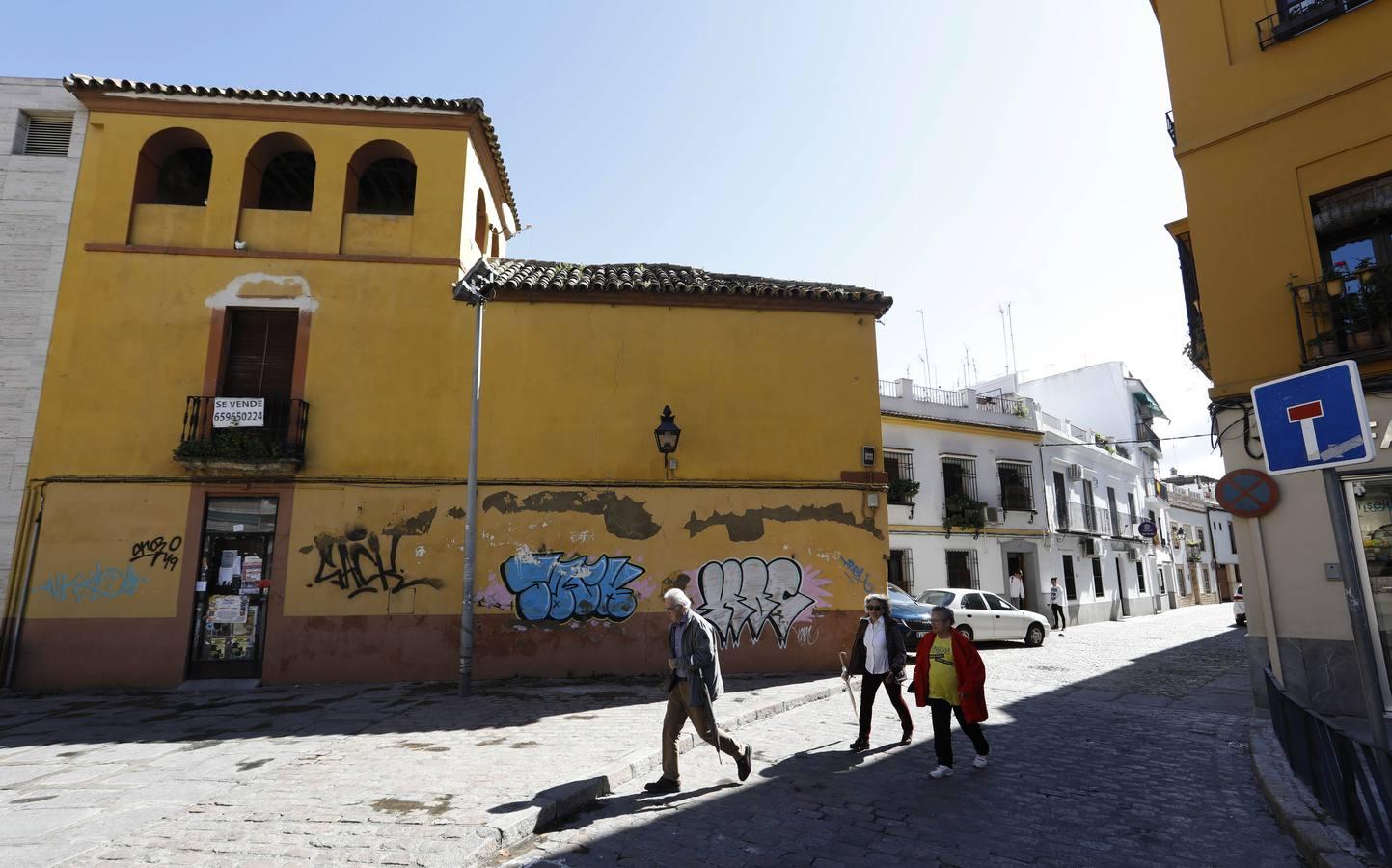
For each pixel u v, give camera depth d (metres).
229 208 12.20
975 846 4.52
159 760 6.51
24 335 11.57
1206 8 9.34
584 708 8.93
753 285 12.95
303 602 11.05
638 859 4.39
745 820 5.06
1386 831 3.62
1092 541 28.97
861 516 12.37
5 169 12.10
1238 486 8.28
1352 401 3.35
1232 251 8.77
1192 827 4.81
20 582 10.75
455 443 11.81
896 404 23.25
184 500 11.17
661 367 12.47
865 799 5.50
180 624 10.79
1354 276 7.77
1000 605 17.48
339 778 5.82
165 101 12.27
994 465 24.92
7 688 10.42
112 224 11.95
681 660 5.84
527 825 4.80
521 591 11.39
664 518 11.90
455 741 7.20
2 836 4.54
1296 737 5.46
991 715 8.77
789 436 12.50
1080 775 6.07
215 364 11.62
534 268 13.60
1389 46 7.95
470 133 13.07
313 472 11.45
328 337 11.93
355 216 12.48
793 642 11.78
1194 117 9.27
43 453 11.18
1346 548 3.47
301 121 12.62
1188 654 15.00
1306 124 8.43
